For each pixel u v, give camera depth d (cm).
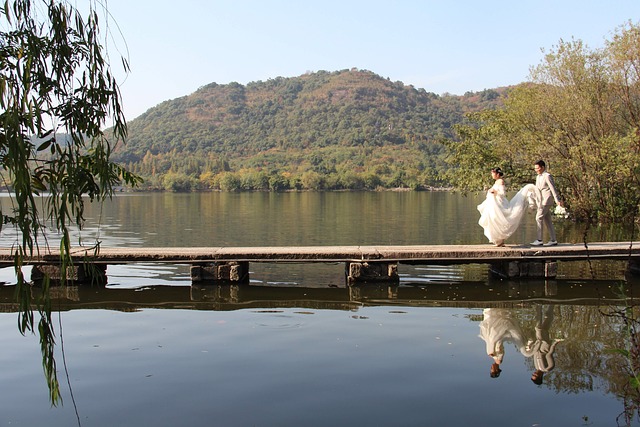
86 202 5500
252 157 17988
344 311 887
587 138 2453
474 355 647
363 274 1163
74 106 353
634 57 2341
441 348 675
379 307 920
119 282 1160
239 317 842
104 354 651
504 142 2694
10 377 577
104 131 379
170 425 463
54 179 353
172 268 1348
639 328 763
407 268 1350
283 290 1075
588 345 688
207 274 1156
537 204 1227
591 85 2472
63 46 350
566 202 2736
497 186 1227
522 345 688
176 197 7462
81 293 1041
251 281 1176
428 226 2606
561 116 2517
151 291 1062
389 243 1889
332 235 2170
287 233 2255
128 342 701
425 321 816
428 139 18538
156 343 696
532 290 1062
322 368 600
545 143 2581
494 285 1116
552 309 898
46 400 517
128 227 2555
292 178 12000
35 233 333
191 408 496
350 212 3794
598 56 2456
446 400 514
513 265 1179
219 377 572
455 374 582
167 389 540
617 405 503
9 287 1103
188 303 951
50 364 368
